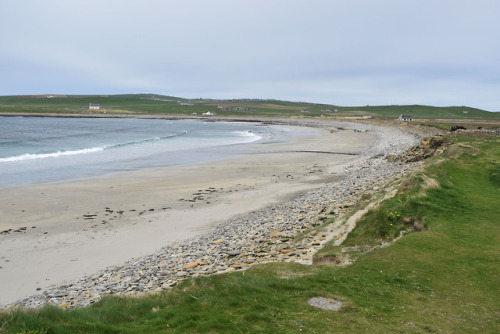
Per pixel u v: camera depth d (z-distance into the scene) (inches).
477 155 1499.8
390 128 6092.5
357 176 1786.4
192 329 389.7
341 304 450.0
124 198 1482.5
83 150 3036.4
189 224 1169.4
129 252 946.7
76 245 996.6
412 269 561.0
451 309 435.2
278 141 4028.1
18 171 2017.7
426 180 973.8
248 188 1662.2
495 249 617.9
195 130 6195.9
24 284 774.5
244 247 873.5
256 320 405.4
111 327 394.0
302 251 780.0
